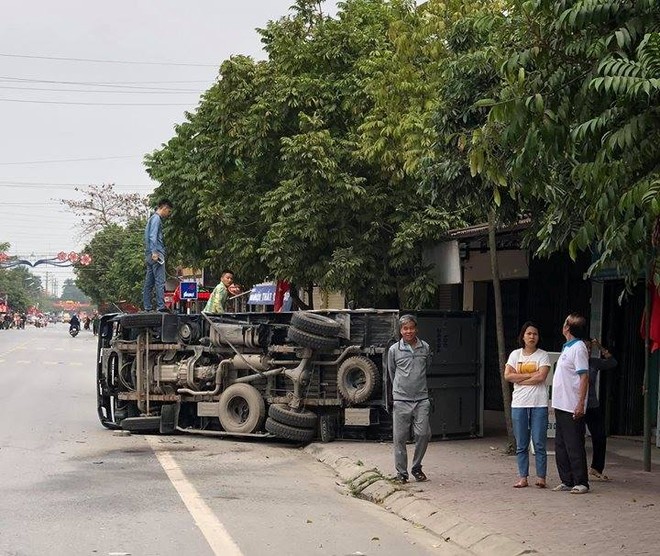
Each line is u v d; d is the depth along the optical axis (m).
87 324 112.94
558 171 9.20
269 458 14.27
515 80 8.36
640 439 16.72
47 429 17.06
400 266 20.11
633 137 6.71
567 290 18.53
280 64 22.39
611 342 17.12
